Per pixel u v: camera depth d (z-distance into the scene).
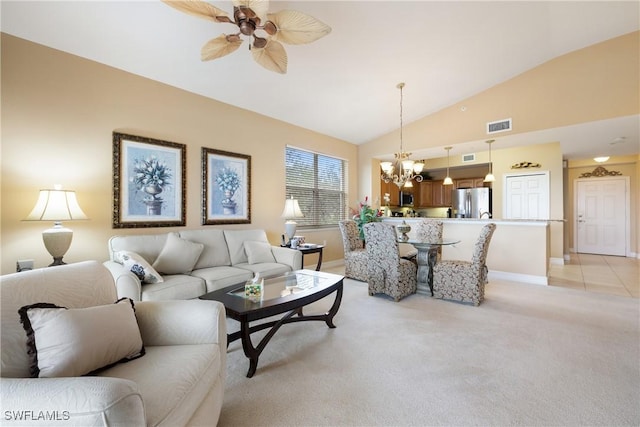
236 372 2.00
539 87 4.18
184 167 3.51
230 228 4.00
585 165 7.11
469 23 3.10
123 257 2.50
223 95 3.80
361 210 5.86
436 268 3.61
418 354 2.21
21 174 2.47
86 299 1.45
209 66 3.18
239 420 1.53
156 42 2.74
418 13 2.85
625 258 6.43
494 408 1.61
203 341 1.48
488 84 4.50
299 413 1.58
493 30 3.27
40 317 1.13
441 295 3.57
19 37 2.46
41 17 2.34
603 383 1.83
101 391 0.84
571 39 3.66
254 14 1.80
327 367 2.04
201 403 1.25
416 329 2.67
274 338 2.51
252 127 4.31
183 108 3.53
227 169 3.96
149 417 0.96
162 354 1.36
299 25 1.87
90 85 2.83
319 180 5.57
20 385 0.88
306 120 4.88
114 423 0.82
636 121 3.76
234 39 2.06
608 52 3.71
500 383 1.84
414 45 3.32
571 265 5.67
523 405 1.63
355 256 4.49
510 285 4.17
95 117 2.86
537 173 6.07
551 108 4.09
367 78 3.86
